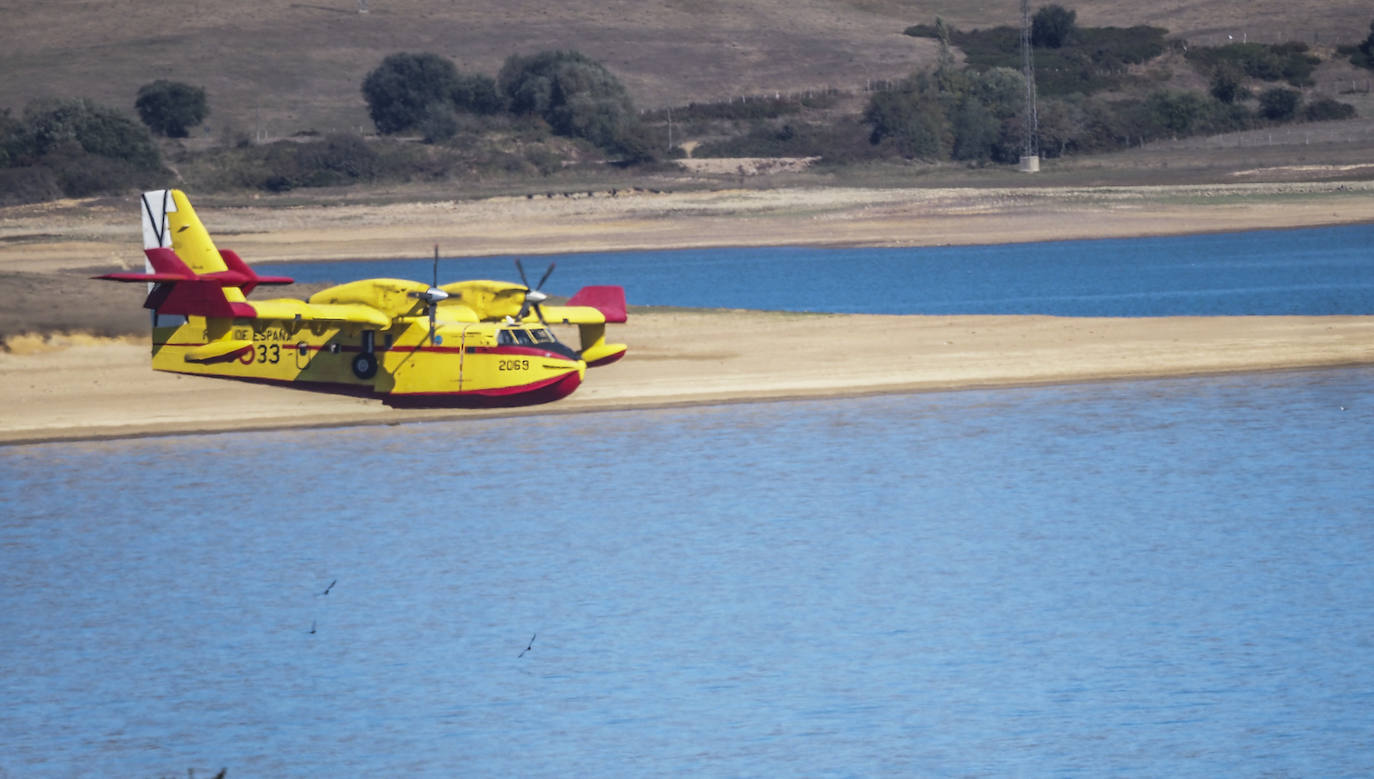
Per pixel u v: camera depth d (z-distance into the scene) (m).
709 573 101.25
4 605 96.38
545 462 129.38
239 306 132.25
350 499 118.94
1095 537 106.88
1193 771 71.56
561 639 90.19
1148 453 129.00
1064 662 84.81
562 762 74.44
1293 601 93.00
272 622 93.56
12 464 129.50
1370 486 117.56
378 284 133.62
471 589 99.06
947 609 93.56
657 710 80.31
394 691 83.31
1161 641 87.25
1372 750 73.31
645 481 123.44
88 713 81.00
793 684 82.75
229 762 75.31
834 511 114.50
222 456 132.25
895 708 79.81
